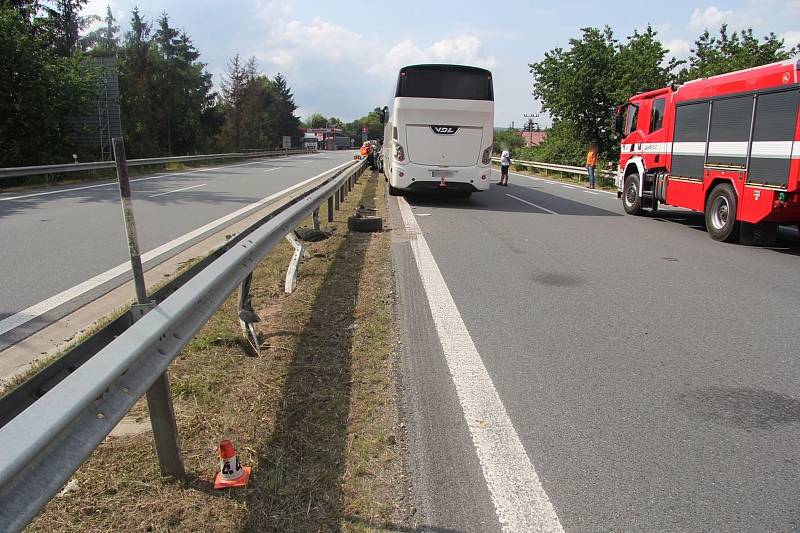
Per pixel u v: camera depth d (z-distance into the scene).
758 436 3.54
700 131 11.50
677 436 3.52
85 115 25.36
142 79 50.66
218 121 65.12
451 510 2.76
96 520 2.54
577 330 5.42
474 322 5.56
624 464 3.21
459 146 15.07
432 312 5.83
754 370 4.56
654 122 13.60
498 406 3.84
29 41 22.53
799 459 3.30
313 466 3.03
